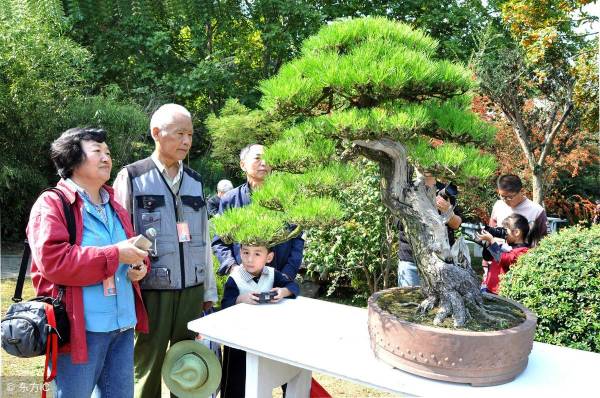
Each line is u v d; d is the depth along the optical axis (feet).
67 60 26.89
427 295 5.99
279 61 37.22
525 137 22.54
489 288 10.50
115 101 29.89
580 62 20.97
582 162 27.07
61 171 6.44
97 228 6.50
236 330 6.56
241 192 10.11
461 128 5.52
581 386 5.22
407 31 5.87
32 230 6.07
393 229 15.55
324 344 6.19
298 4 32.30
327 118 5.46
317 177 5.49
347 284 18.33
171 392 7.26
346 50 5.81
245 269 8.32
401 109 5.35
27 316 5.70
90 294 6.20
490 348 5.02
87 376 6.22
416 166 5.51
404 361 5.36
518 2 22.62
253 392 6.59
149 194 7.61
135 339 7.77
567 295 8.36
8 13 8.99
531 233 11.21
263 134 27.94
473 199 19.29
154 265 7.52
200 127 36.60
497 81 21.59
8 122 24.93
